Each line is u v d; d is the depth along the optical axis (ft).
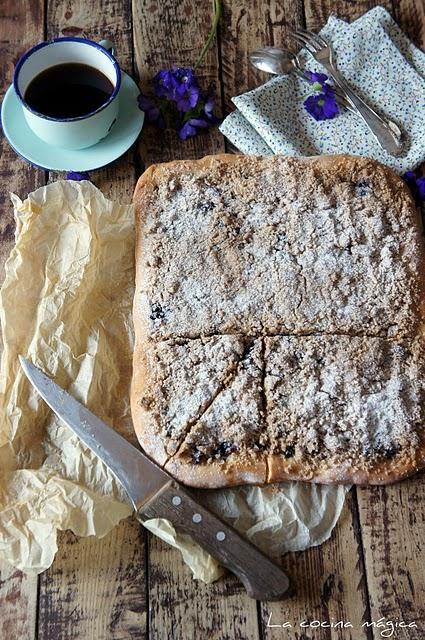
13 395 2.16
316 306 2.19
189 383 2.11
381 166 2.35
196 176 2.35
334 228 2.27
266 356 2.14
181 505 2.02
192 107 2.51
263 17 2.70
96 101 2.47
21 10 2.70
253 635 2.01
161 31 2.68
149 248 2.27
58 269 2.28
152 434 2.07
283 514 2.07
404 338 2.17
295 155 2.48
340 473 2.04
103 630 2.01
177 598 2.03
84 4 2.71
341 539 2.08
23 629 2.01
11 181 2.50
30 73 2.45
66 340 2.21
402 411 2.07
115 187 2.50
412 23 2.71
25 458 2.12
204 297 2.21
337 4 2.72
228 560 1.98
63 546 2.08
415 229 2.28
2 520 2.00
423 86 2.57
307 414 2.07
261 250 2.25
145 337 2.18
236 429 2.06
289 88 2.60
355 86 2.61
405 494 2.12
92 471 2.09
